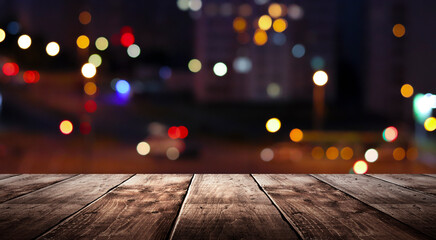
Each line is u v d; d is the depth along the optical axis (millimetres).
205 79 46406
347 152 20141
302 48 45094
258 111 43469
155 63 57188
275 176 2672
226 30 45938
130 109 39125
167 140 19422
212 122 38688
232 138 32156
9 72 20766
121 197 1990
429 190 2189
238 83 46344
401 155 19281
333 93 46531
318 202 1885
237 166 17656
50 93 37750
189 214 1657
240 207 1780
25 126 30094
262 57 45656
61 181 2463
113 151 23375
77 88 39094
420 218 1602
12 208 1758
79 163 17156
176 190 2176
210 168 16984
